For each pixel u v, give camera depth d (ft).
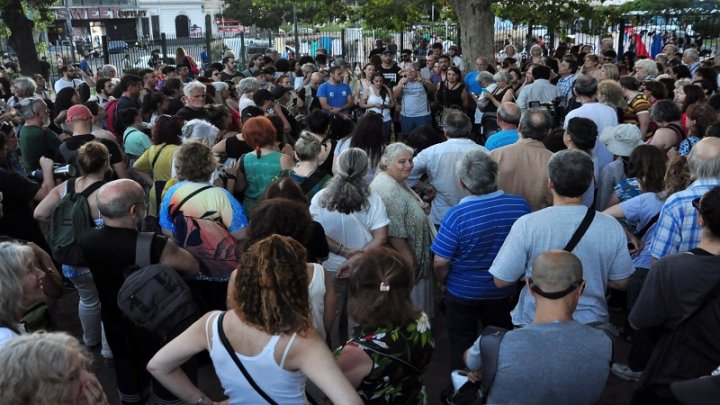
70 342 6.95
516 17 50.93
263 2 61.05
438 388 15.24
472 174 12.62
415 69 35.40
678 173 13.52
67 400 6.62
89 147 14.62
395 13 52.65
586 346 8.31
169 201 13.80
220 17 204.23
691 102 22.39
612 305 18.02
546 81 30.48
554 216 11.09
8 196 16.66
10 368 6.50
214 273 13.62
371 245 13.73
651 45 63.36
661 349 9.82
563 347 8.26
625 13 55.52
